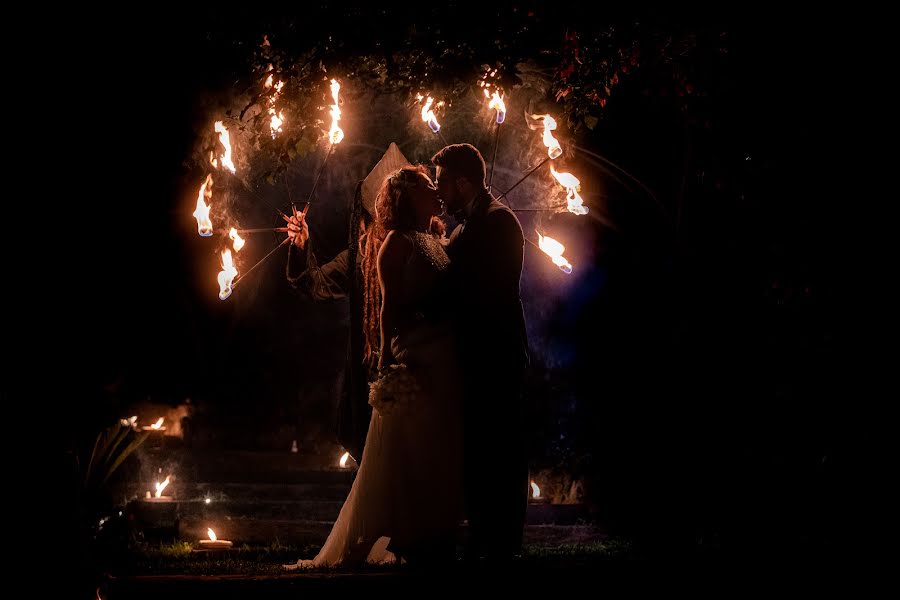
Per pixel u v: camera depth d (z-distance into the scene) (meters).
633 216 8.30
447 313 5.24
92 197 6.48
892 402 6.43
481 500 5.18
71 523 4.93
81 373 7.64
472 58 5.56
